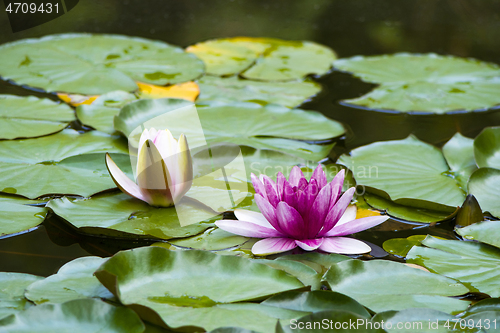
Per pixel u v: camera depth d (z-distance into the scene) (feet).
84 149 5.78
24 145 5.78
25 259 5.38
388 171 5.73
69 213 5.49
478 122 6.11
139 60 6.55
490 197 5.60
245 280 5.29
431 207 5.57
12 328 5.16
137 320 5.17
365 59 7.06
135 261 5.29
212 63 6.80
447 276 5.34
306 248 5.40
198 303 5.23
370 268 5.33
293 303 5.24
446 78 6.44
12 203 5.52
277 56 7.18
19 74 6.28
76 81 6.25
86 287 5.27
